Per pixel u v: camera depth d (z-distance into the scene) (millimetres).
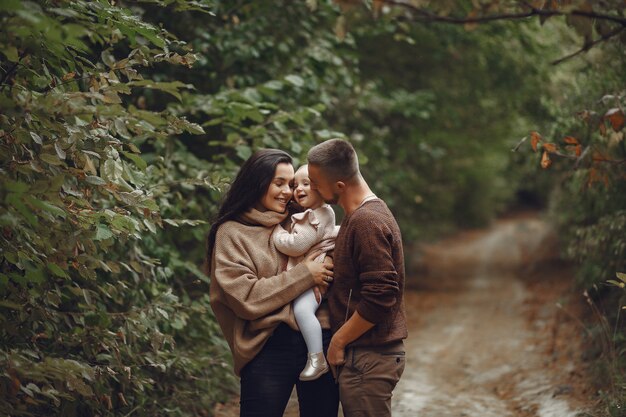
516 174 24516
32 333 3422
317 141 7520
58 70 3426
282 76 6551
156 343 3729
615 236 6223
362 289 3010
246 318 3188
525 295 11773
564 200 10531
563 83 9234
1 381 3039
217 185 4148
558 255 14148
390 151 13328
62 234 3121
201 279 5023
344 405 3131
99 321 3668
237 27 6176
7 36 2803
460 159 20438
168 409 4473
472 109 13945
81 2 3268
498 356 7820
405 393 6254
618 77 6000
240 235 3305
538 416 5328
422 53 11875
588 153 3639
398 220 15750
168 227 5273
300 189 3348
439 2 2973
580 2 2883
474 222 28594
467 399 6098
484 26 11070
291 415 5293
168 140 5293
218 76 6430
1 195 2561
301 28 6969
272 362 3240
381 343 3102
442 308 11633
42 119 2881
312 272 3189
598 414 4863
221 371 5570
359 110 10633
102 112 2850
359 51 11148
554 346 7551
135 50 3379
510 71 12422
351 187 3209
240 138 5383
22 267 3029
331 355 3102
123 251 4332
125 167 3545
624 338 5762
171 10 5973
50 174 3055
